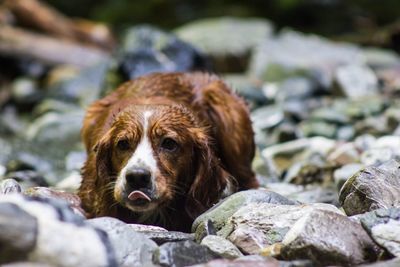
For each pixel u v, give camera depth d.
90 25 23.45
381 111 15.03
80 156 13.60
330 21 28.84
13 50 21.20
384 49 23.22
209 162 9.23
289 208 7.96
